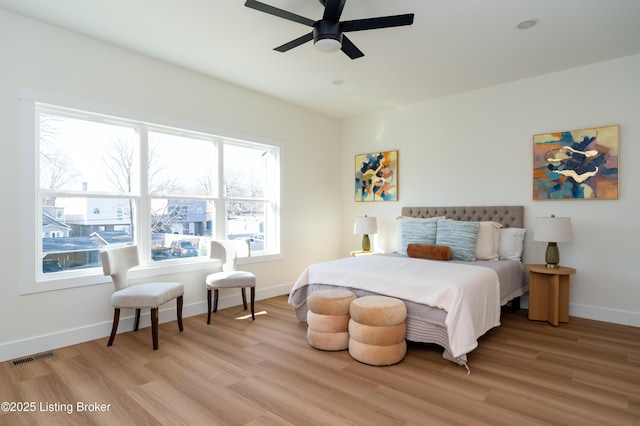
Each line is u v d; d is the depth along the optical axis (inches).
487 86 170.6
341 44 95.5
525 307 162.2
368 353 101.2
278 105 188.5
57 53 115.1
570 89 149.9
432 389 87.7
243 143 176.2
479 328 107.9
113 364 102.3
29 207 109.7
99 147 129.1
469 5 102.2
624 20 110.7
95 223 127.7
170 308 143.9
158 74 140.1
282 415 76.7
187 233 154.3
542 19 110.0
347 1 100.5
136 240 137.9
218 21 111.4
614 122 140.9
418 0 99.8
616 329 132.6
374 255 173.2
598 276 144.6
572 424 73.3
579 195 147.2
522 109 161.8
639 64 135.8
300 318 140.0
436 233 166.9
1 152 105.0
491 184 170.7
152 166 143.4
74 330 118.0
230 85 165.5
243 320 145.7
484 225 159.5
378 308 101.9
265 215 189.3
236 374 96.0
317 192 212.8
